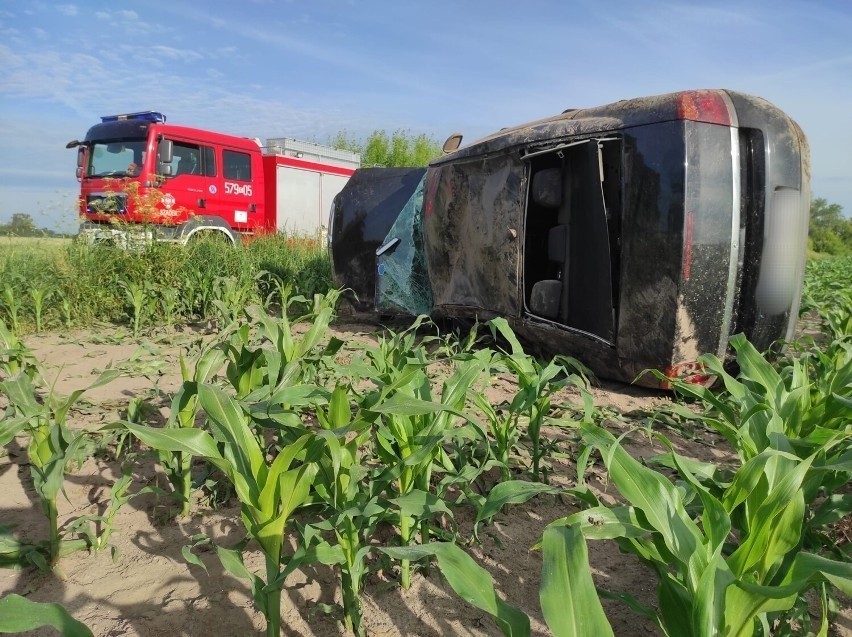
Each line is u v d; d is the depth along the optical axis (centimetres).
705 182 410
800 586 129
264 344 548
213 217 1309
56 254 845
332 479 208
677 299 413
